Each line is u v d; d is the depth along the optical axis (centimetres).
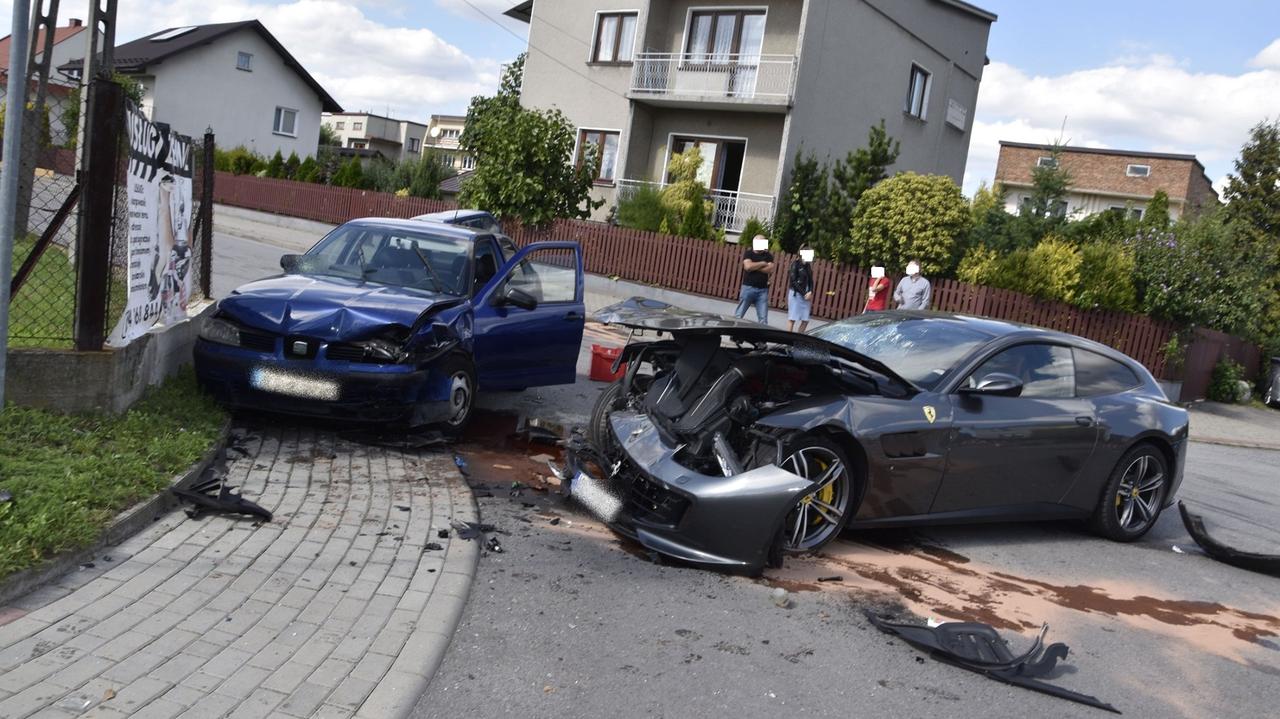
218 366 653
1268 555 659
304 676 345
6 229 493
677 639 420
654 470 521
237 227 2714
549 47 2833
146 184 621
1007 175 4169
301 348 646
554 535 538
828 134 2508
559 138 2294
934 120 2961
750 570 501
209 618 379
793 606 475
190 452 546
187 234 743
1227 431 1598
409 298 708
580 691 363
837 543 598
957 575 566
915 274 1612
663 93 2525
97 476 472
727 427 546
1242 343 2212
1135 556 664
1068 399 664
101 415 565
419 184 3631
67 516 420
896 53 2695
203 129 4081
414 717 329
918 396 591
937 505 602
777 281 2081
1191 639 506
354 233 827
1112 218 2234
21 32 480
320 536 483
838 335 703
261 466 586
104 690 316
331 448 649
